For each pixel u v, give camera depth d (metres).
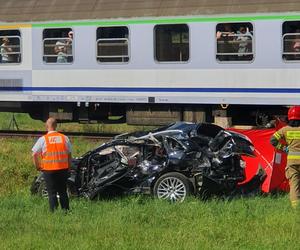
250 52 26.78
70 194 18.84
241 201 17.00
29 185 21.80
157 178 17.97
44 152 16.66
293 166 16.55
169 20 27.78
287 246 12.60
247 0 26.94
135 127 36.44
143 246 12.81
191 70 27.64
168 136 18.22
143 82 28.36
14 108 31.88
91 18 28.95
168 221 14.88
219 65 27.23
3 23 30.55
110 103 30.00
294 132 16.53
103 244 13.00
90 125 37.88
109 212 16.12
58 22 29.53
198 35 27.45
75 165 18.95
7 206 17.56
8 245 13.12
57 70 29.70
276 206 16.38
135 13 28.30
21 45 30.31
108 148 18.67
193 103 27.77
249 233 13.59
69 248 12.81
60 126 38.03
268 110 28.27
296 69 26.20
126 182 18.38
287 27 26.30
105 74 28.91
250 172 19.36
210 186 17.72
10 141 29.28
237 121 29.16
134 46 28.38
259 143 19.78
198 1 27.69
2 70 30.69
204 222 14.58
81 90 29.31
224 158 18.03
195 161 17.77
